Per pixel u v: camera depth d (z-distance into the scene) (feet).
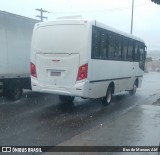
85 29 36.14
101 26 39.34
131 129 27.81
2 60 40.98
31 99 46.57
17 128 28.66
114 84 45.34
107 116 36.17
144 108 38.86
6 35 41.47
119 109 41.27
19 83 45.21
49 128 29.19
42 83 38.52
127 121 31.09
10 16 42.06
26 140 24.98
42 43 38.37
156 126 29.04
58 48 37.22
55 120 32.83
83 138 24.98
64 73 37.04
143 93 61.31
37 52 38.73
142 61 59.47
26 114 35.09
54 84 37.68
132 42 52.31
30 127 29.25
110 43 42.57
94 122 32.60
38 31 38.75
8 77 42.32
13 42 42.80
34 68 39.11
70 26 36.76
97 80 39.14
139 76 58.90
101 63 39.88
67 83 36.94
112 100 49.73
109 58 42.50
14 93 44.50
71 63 36.60
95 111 39.06
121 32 46.73
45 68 38.22
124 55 48.80
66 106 41.70
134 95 57.52
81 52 36.14
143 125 29.40
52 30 37.73
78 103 44.60
